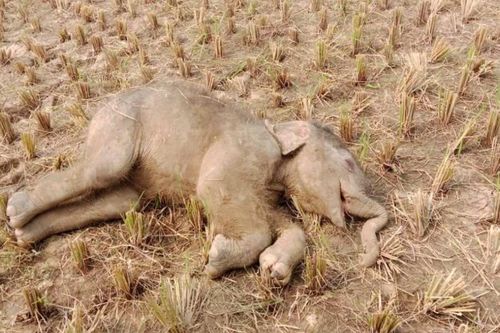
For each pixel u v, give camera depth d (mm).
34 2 4961
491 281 2273
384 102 3287
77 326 2176
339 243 2477
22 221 2482
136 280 2354
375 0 4277
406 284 2291
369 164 2854
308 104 3197
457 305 2170
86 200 2609
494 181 2703
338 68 3621
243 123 2504
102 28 4383
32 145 3098
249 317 2230
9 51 4105
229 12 4301
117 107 2551
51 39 4336
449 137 2990
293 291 2295
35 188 2545
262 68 3689
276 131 2574
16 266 2500
